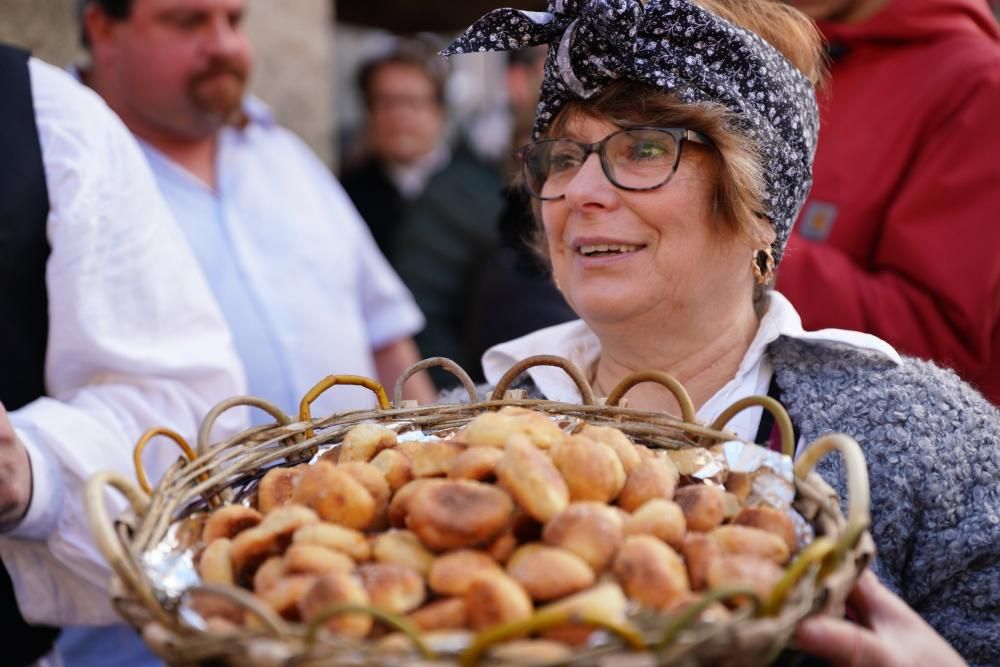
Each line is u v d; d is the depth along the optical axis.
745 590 0.90
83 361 1.83
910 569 1.47
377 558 1.10
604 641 0.92
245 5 2.51
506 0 5.38
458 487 1.12
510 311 2.75
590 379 1.72
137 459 1.23
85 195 1.82
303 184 2.84
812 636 1.00
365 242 3.04
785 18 1.56
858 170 2.14
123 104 2.52
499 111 5.91
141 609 1.02
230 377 1.98
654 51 1.43
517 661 0.86
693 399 1.59
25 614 1.78
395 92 4.87
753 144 1.45
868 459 1.46
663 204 1.46
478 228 4.01
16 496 1.62
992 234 2.01
